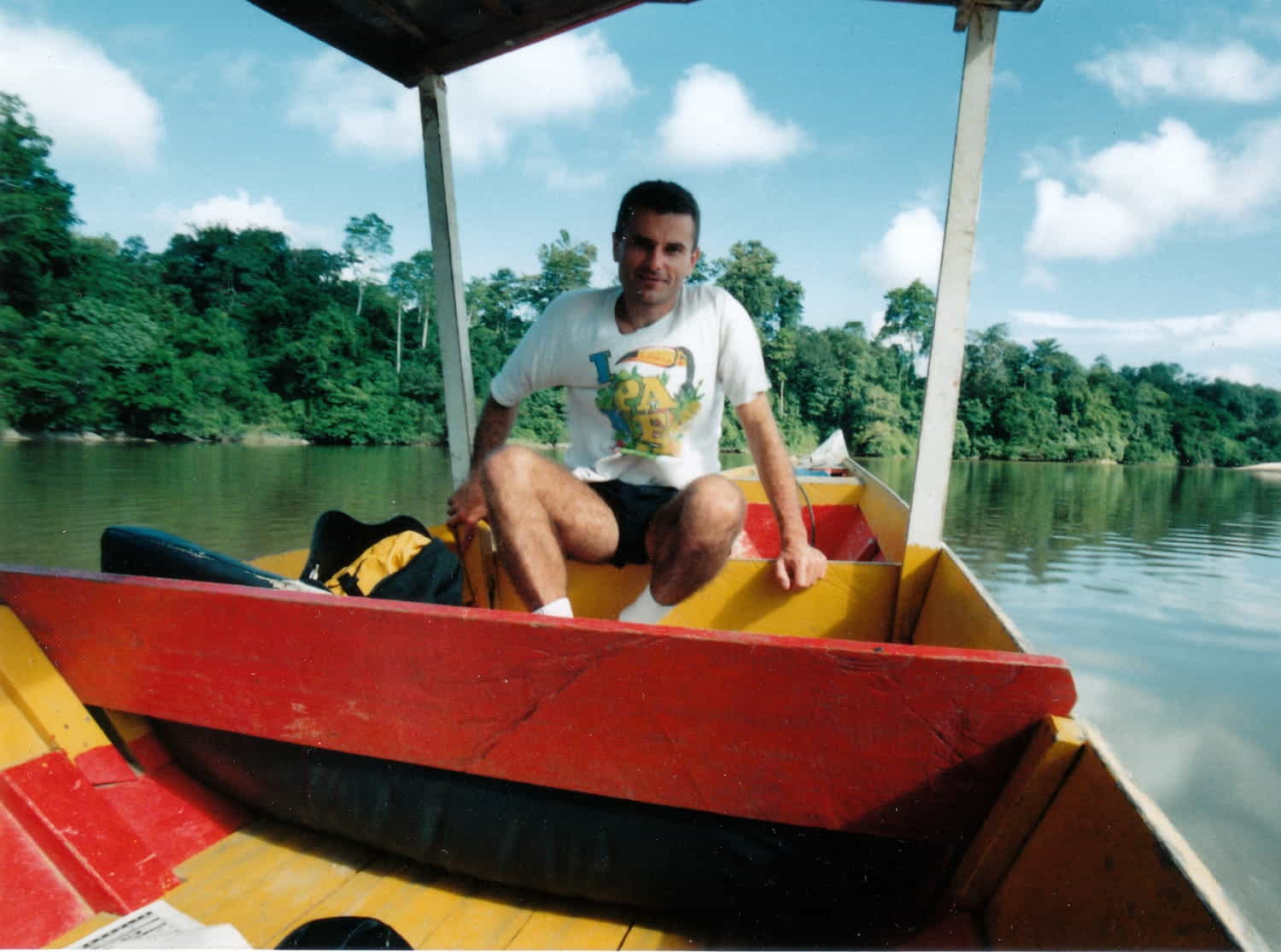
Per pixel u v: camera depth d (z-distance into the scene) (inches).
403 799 58.8
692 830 52.3
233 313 2289.6
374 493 1033.5
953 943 47.2
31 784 59.8
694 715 49.2
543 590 75.7
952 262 80.7
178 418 1868.8
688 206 82.0
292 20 95.3
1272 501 1581.0
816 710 47.4
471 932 56.4
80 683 65.3
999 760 46.2
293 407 2064.5
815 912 52.6
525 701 52.3
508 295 1737.2
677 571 79.0
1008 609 572.1
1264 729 343.6
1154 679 417.7
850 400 2269.9
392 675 55.1
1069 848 41.5
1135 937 35.5
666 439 87.5
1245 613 565.6
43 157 1836.9
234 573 69.7
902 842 50.3
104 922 55.9
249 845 65.9
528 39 97.6
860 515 171.5
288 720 58.6
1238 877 224.7
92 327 1812.3
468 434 109.5
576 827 54.7
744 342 86.4
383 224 2706.7
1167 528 1102.4
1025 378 2915.8
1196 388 3248.0
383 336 2379.4
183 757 68.1
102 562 74.9
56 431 1760.6
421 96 105.0
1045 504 1400.1
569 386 92.0
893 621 86.1
